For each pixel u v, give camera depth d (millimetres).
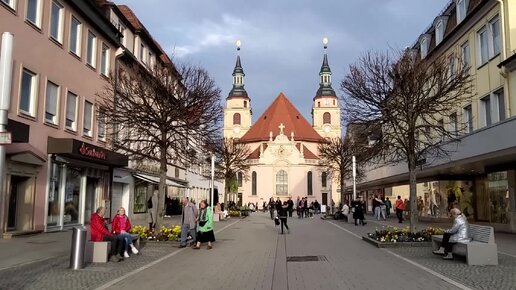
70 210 23328
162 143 18781
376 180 41969
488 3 22906
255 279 10078
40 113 19938
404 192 46062
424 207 34438
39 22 19859
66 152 20438
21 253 13555
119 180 29797
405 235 16719
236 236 21953
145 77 18562
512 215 21688
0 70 8031
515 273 10234
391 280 9664
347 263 12375
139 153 20016
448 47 28125
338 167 50781
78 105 23594
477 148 20750
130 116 18281
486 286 8789
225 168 46312
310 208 52781
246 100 117625
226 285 9391
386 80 17625
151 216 22531
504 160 20266
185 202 16672
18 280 9586
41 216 20125
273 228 28141
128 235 13609
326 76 117438
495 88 22750
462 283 9156
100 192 26766
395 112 17953
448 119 27844
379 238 17094
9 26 17516
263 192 98125
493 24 23250
